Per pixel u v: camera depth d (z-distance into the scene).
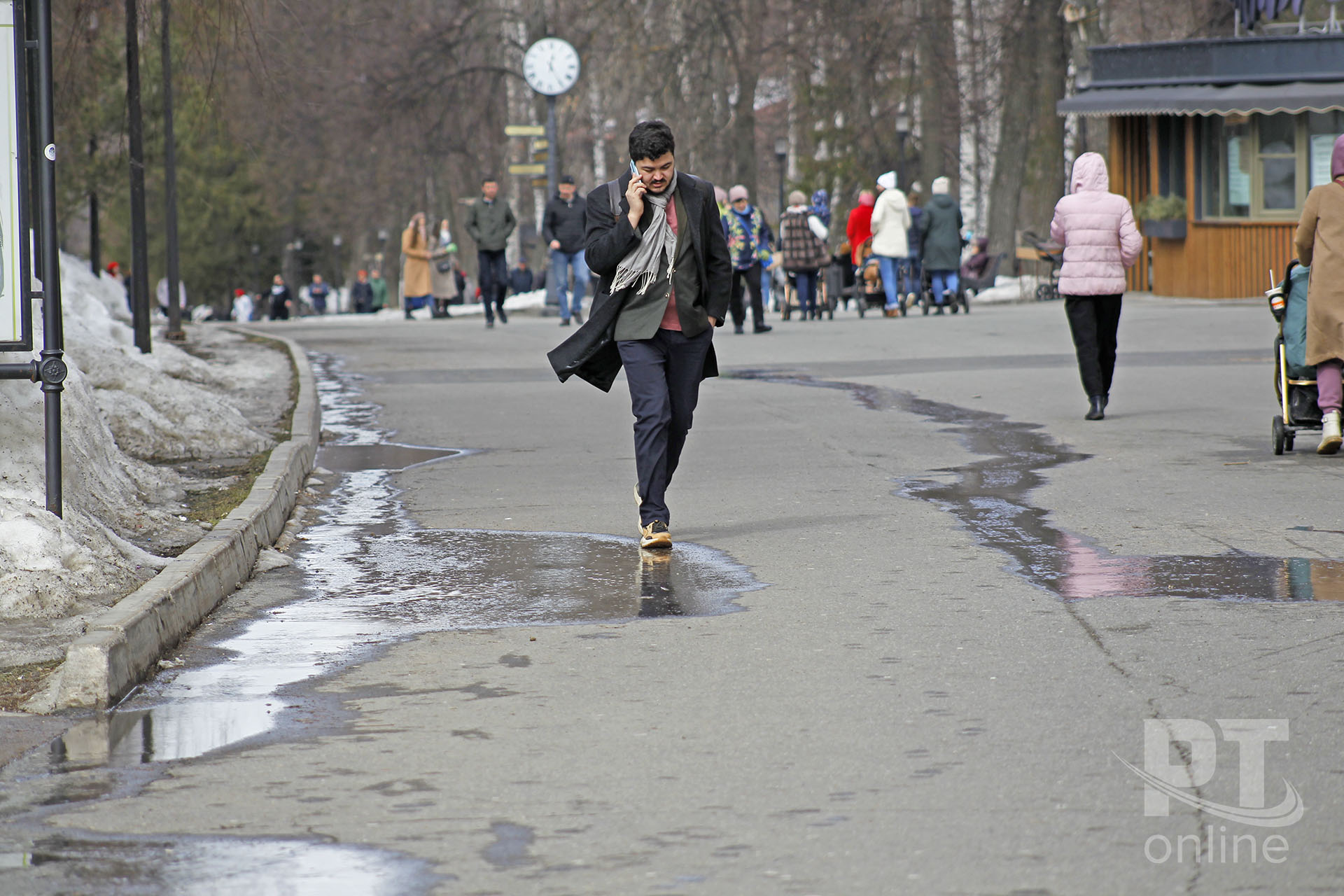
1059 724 17.70
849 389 54.03
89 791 16.11
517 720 18.31
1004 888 13.32
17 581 22.89
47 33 24.30
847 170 152.62
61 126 64.88
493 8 169.62
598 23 168.25
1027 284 115.69
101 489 29.25
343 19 151.88
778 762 16.62
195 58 49.38
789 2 154.00
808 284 92.62
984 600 23.77
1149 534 28.45
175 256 78.50
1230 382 53.97
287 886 13.58
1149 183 101.88
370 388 57.91
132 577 24.14
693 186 27.55
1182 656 20.42
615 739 17.55
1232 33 123.38
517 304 123.56
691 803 15.48
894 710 18.38
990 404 49.19
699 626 22.61
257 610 24.17
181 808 15.57
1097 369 44.50
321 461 40.38
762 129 191.62
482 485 35.88
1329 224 35.81
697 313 27.59
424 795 15.84
